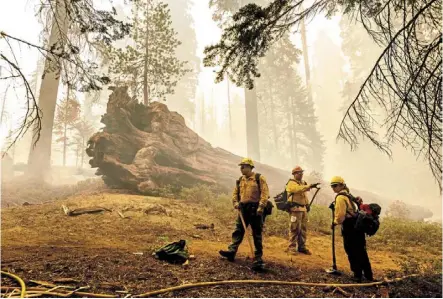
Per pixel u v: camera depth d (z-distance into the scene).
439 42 3.31
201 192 11.59
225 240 6.40
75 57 5.92
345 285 3.56
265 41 5.86
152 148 13.24
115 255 4.25
